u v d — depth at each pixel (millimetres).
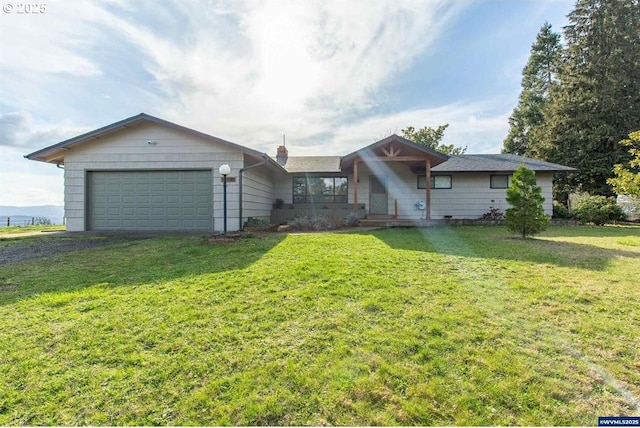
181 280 4406
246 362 2420
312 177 15477
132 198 11109
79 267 5277
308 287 4000
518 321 3047
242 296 3736
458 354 2492
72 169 11078
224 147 10914
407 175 15211
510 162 15375
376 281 4227
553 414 1898
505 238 8547
